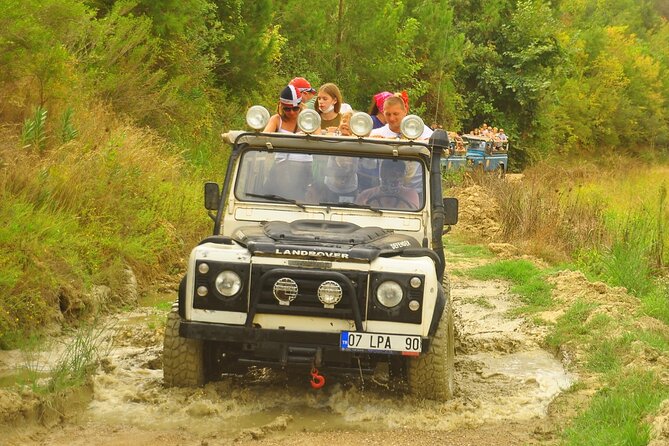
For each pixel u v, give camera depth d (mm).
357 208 9016
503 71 48844
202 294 7914
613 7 107875
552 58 50031
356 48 36031
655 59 85938
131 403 8195
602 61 68375
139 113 20328
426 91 40125
